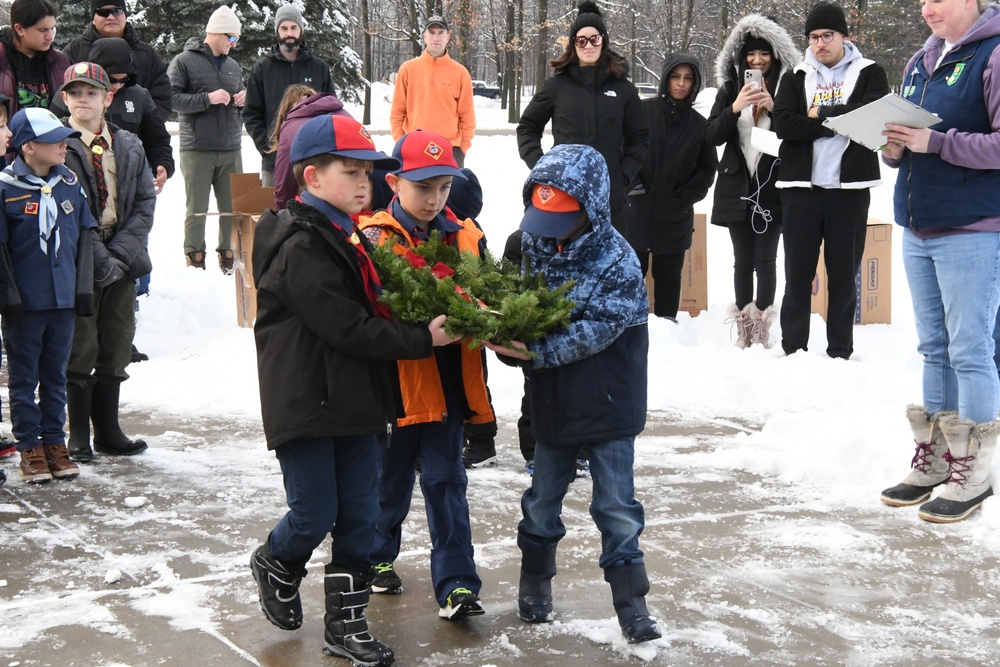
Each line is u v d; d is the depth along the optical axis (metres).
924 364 5.24
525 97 53.41
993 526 4.79
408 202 3.87
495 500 5.19
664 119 8.57
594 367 3.57
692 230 8.91
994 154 4.72
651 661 3.54
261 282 3.36
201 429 6.42
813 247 7.79
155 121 8.06
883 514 5.03
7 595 4.01
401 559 4.46
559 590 4.14
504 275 3.67
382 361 3.43
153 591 4.06
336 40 25.05
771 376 7.28
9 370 5.38
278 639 3.67
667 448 6.07
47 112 5.25
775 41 8.22
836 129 5.07
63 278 5.34
